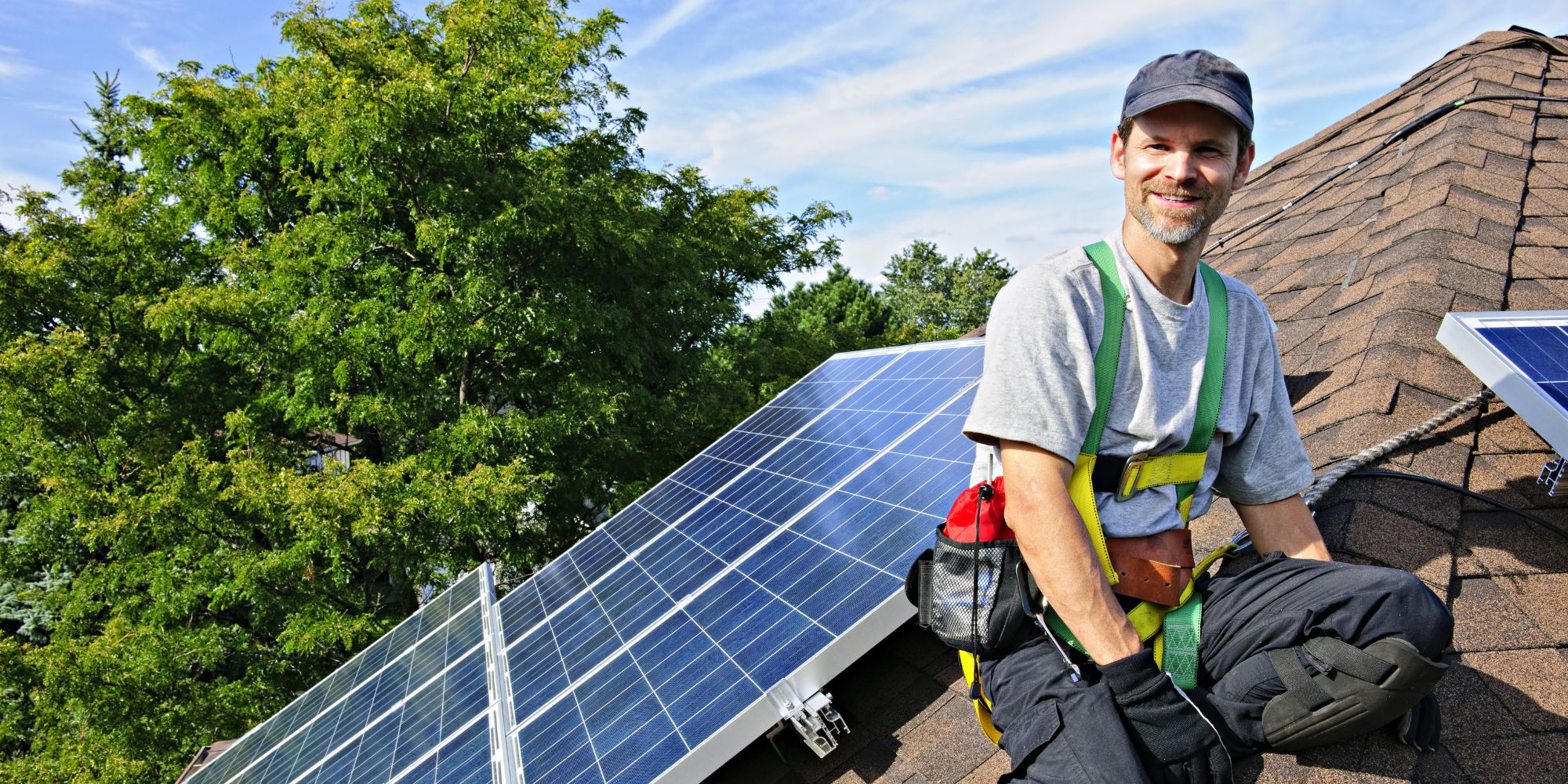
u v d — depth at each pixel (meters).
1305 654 1.94
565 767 3.73
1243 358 2.19
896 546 3.71
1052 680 1.99
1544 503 2.97
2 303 17.80
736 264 29.19
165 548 17.36
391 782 4.91
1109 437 2.06
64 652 15.61
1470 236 4.80
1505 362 2.78
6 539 20.03
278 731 7.92
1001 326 2.05
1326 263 5.64
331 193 18.11
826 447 6.01
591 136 21.20
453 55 19.72
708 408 23.84
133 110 20.67
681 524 6.51
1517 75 7.37
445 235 16.92
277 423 21.12
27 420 16.98
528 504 20.12
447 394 19.25
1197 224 1.94
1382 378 3.70
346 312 18.39
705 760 3.19
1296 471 2.31
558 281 19.05
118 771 14.87
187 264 21.33
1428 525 2.87
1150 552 2.11
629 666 4.39
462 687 5.84
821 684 3.28
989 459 2.23
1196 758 1.81
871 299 78.94
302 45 19.27
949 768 3.03
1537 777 2.06
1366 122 8.30
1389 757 2.12
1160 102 1.90
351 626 16.28
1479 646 2.46
